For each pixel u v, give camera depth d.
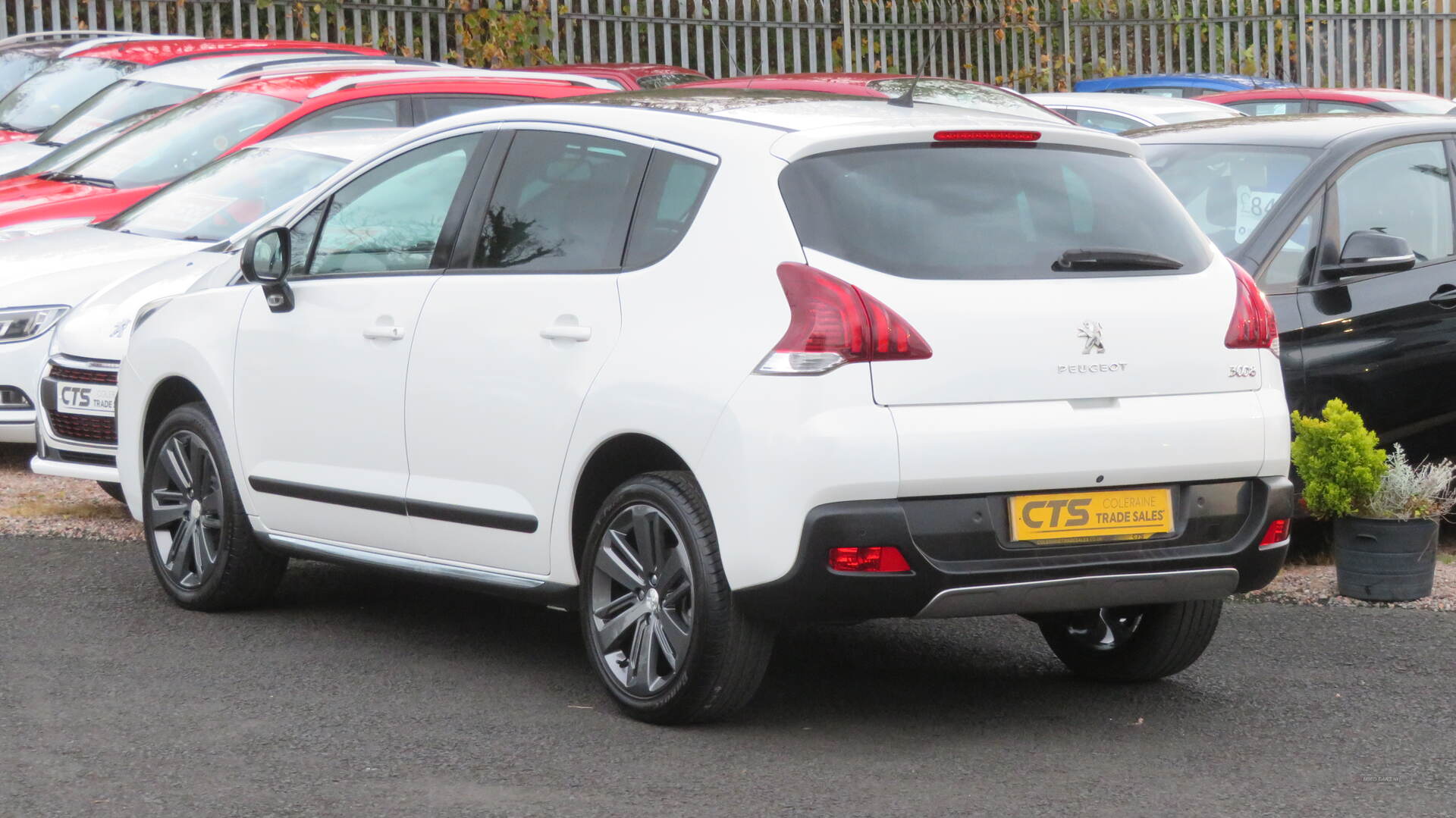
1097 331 6.20
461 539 7.14
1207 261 6.62
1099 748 6.30
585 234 6.80
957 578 5.95
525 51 21.86
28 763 5.99
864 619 6.00
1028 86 26.27
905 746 6.31
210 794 5.69
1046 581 6.07
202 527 8.34
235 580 8.22
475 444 7.00
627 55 22.77
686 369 6.18
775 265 6.05
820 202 6.12
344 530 7.68
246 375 8.09
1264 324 6.60
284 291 7.93
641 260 6.53
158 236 12.03
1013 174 6.44
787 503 5.87
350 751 6.16
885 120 6.50
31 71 19.56
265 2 20.45
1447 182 10.15
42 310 11.41
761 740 6.35
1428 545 8.68
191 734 6.35
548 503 6.73
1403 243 9.09
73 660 7.38
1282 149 9.91
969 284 6.08
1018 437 6.00
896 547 5.87
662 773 5.95
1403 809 5.65
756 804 5.63
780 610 5.98
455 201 7.38
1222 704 6.92
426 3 21.28
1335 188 9.59
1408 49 28.33
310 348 7.75
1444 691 7.12
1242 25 27.22
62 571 9.15
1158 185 6.75
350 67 16.27
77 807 5.56
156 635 7.87
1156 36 26.92
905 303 5.96
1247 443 6.42
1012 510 6.05
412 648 7.70
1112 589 6.20
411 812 5.54
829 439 5.83
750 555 5.96
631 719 6.59
